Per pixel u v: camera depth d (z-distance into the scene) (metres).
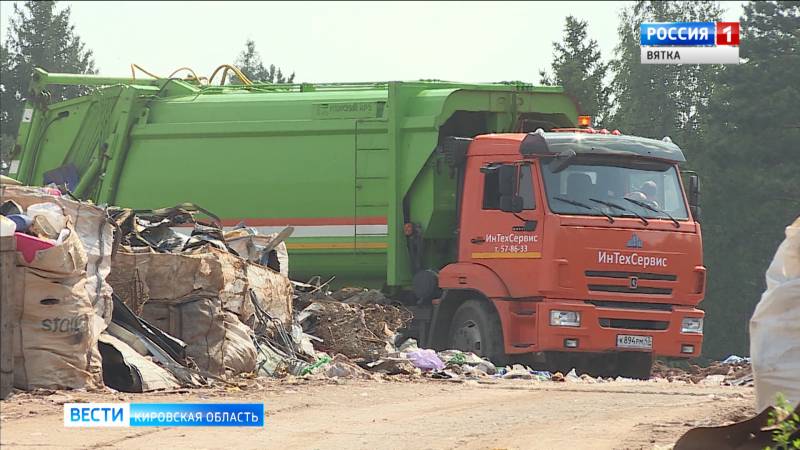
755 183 119.81
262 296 47.03
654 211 55.59
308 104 62.56
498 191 56.06
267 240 51.41
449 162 57.97
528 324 54.41
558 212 53.97
